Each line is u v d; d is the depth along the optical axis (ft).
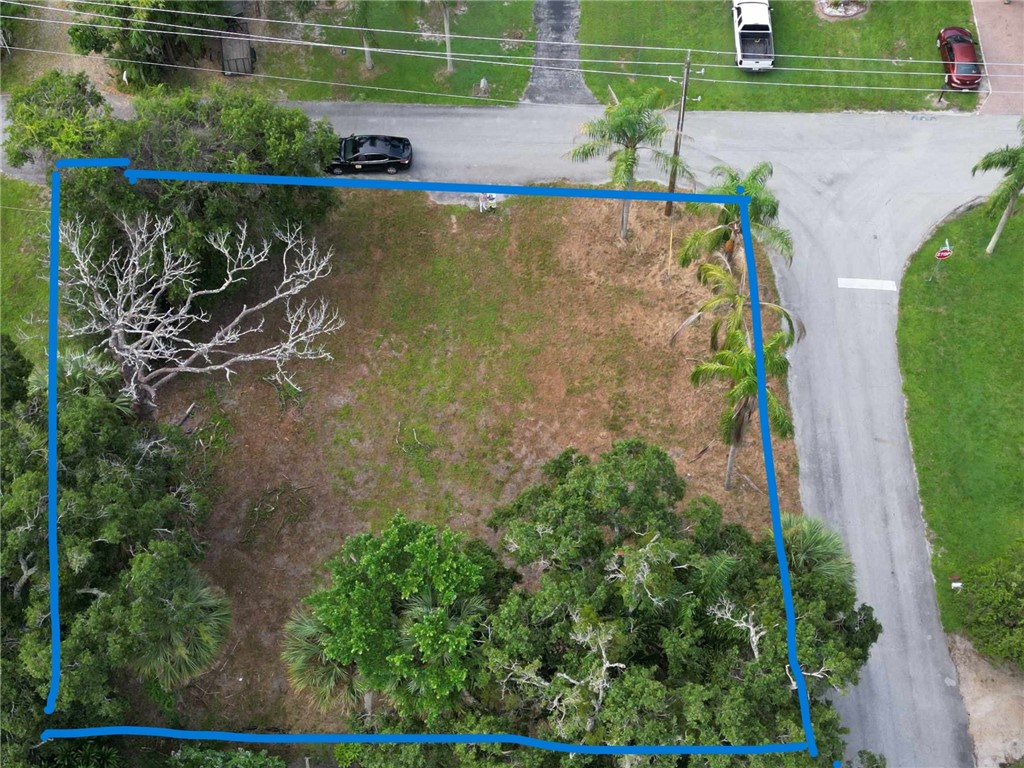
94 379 83.46
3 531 71.36
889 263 111.04
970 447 98.99
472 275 112.78
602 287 110.93
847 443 99.91
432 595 70.90
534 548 69.67
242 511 99.04
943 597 91.66
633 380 104.42
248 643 92.27
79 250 94.22
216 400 105.70
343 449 102.32
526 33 133.69
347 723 81.00
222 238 96.27
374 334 109.29
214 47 131.03
